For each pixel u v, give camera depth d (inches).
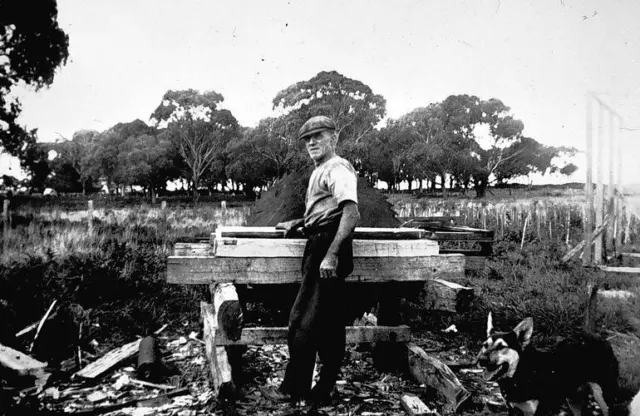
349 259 126.0
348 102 1590.8
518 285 306.7
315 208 136.9
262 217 253.8
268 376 164.2
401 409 137.1
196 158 2032.5
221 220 766.5
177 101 2020.2
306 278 130.0
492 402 144.3
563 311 224.8
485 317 242.1
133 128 2071.9
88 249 355.6
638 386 122.1
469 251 217.0
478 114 1668.3
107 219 697.6
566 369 121.4
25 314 206.5
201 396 146.3
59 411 134.3
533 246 468.4
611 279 322.0
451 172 1673.2
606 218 398.0
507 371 122.9
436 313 241.0
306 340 125.2
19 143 853.8
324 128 136.6
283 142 1681.8
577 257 409.4
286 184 251.9
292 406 133.1
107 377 163.5
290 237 148.7
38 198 954.1
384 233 155.6
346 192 125.1
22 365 156.8
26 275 235.8
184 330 225.3
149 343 176.1
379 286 165.8
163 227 593.6
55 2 729.0
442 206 858.8
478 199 1238.9
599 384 122.4
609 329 200.2
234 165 1831.9
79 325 199.9
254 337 140.3
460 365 179.9
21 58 744.3
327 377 132.4
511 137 1624.0
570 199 829.8
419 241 152.6
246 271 142.1
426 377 153.1
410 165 1654.8
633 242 452.4
